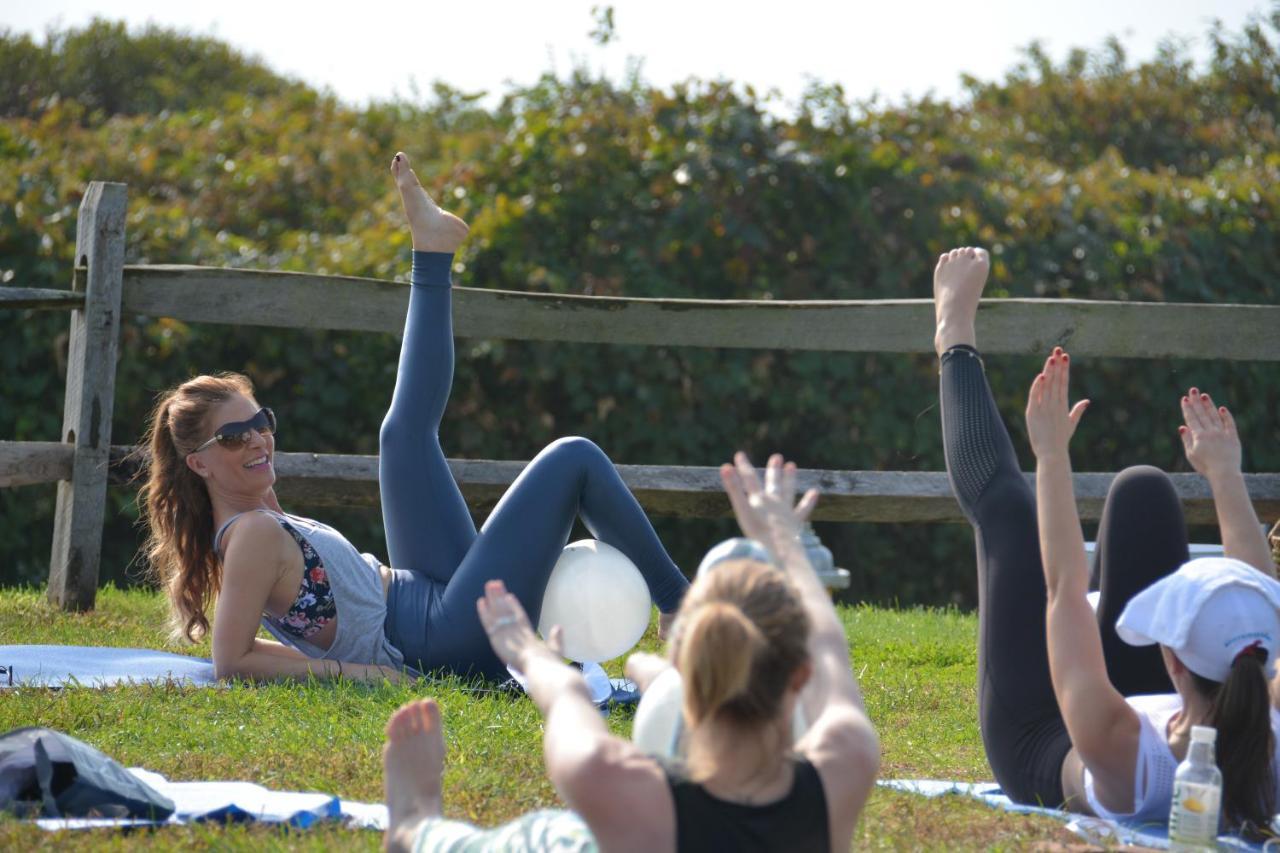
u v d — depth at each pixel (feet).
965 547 93.09
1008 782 32.58
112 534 82.23
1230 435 33.50
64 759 28.81
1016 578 32.55
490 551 42.88
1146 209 100.32
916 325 65.87
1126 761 28.68
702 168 90.58
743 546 24.12
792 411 89.20
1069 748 31.09
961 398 34.68
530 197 90.74
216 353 82.07
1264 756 27.12
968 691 49.55
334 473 61.21
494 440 86.79
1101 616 33.14
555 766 20.56
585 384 86.17
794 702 21.04
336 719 37.83
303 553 42.63
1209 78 166.91
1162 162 156.66
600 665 50.72
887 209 93.40
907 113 98.99
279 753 34.94
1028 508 33.24
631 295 89.66
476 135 100.68
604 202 90.79
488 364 86.07
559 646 23.93
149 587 74.38
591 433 87.20
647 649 56.44
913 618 71.46
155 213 90.07
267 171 113.70
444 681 42.19
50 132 115.34
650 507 64.54
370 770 33.63
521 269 88.69
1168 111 159.74
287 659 42.11
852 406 89.66
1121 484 33.35
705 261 91.30
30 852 25.94
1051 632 29.40
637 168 91.81
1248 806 27.40
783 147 91.66
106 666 45.03
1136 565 32.76
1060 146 156.66
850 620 69.82
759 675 20.20
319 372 83.30
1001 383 90.02
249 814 28.68
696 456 87.76
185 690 40.83
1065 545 29.48
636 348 85.92
